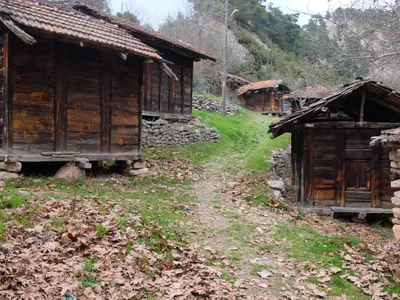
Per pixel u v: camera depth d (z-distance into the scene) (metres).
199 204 8.08
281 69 42.28
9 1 7.51
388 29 8.13
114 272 4.00
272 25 52.81
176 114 16.72
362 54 8.72
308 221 7.96
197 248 5.35
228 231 6.41
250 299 4.08
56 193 6.65
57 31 7.20
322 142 9.12
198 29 37.41
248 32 47.62
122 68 9.54
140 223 5.57
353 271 5.07
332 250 5.89
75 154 8.31
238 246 5.75
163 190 8.80
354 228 8.15
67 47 8.24
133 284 3.87
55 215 5.27
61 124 8.16
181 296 3.81
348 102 9.80
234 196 9.09
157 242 4.96
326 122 9.01
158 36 14.62
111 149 9.31
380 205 8.93
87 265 4.03
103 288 3.69
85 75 8.67
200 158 13.53
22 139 7.49
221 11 44.34
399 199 5.42
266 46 48.12
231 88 36.91
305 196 9.16
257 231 6.55
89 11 13.88
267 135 19.16
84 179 8.25
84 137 8.66
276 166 13.69
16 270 3.65
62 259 4.08
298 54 49.75
